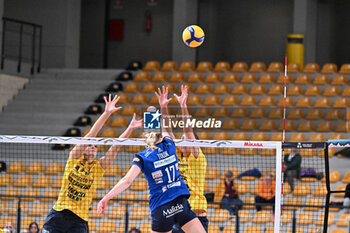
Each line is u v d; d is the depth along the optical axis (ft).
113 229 78.28
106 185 88.33
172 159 37.14
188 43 49.65
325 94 115.03
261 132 105.09
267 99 114.73
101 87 125.39
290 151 83.87
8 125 114.62
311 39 137.18
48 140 43.19
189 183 43.78
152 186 36.65
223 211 75.66
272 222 73.56
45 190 92.58
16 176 96.63
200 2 160.15
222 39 158.92
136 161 36.27
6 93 119.96
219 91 120.57
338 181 85.25
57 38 140.26
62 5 140.36
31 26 142.31
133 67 131.95
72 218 41.01
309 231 72.74
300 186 81.46
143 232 75.10
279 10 153.79
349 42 150.00
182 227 37.01
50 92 123.13
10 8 143.64
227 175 76.33
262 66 128.88
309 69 125.49
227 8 158.40
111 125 112.57
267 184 75.97
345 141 42.19
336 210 76.84
